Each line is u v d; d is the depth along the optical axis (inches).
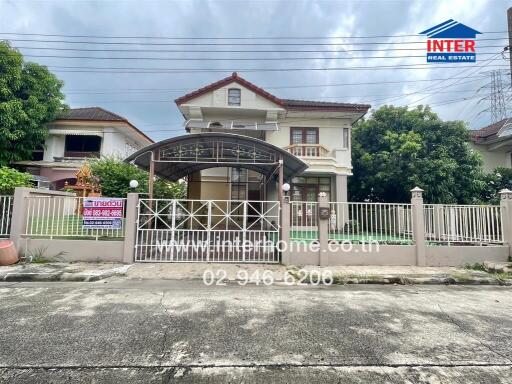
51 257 301.1
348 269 293.7
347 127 649.0
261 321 167.2
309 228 319.0
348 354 131.0
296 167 393.4
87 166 488.1
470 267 309.9
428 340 146.3
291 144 636.7
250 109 594.6
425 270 295.4
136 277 259.8
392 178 639.1
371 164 684.7
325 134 647.1
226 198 576.1
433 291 241.9
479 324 168.7
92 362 121.1
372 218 320.8
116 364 120.0
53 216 307.7
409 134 623.8
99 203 310.7
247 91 600.4
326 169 590.2
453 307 198.5
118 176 484.1
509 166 746.2
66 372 113.8
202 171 577.0
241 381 110.0
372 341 144.2
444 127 639.1
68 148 761.6
